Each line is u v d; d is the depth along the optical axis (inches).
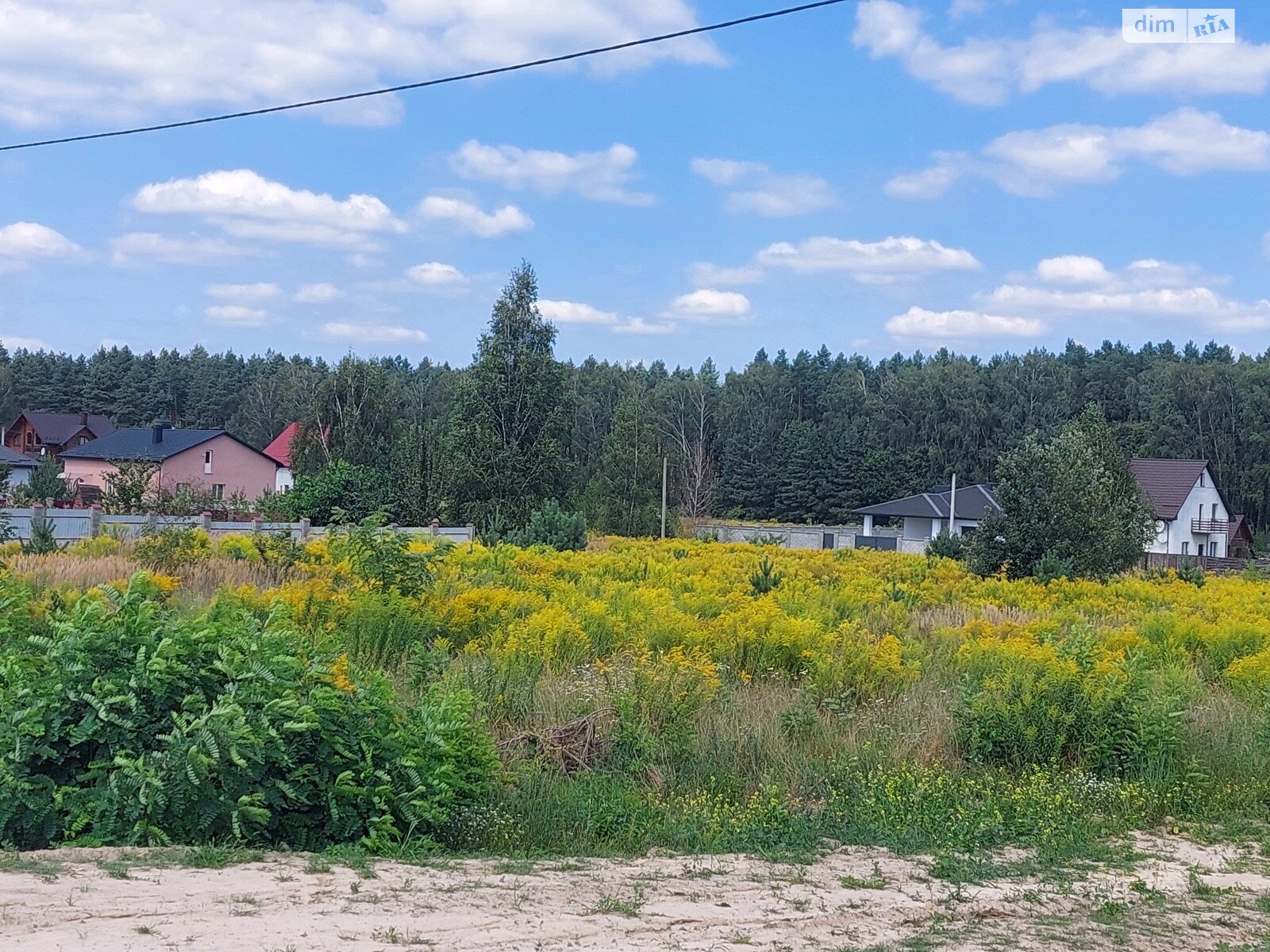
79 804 261.4
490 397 2287.2
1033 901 266.8
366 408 2628.0
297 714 277.3
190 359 5492.1
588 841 313.6
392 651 512.7
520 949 203.0
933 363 4463.6
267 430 4539.9
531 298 2325.3
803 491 3848.4
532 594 701.3
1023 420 4042.8
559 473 2322.8
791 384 4483.3
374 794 284.7
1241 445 3494.1
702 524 2898.6
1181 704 438.6
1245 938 245.8
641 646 526.6
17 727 262.7
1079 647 494.6
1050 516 1191.6
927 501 2564.0
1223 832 353.4
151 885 223.0
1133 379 4180.6
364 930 205.5
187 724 268.5
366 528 666.2
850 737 410.9
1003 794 369.4
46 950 181.0
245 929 199.5
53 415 3516.2
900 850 314.5
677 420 3937.0
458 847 300.4
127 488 1697.8
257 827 271.0
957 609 833.5
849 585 956.0
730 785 364.5
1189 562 1759.4
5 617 343.6
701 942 217.9
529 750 373.1
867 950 221.3
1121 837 343.9
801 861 297.6
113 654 281.6
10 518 1183.6
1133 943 238.2
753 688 485.1
